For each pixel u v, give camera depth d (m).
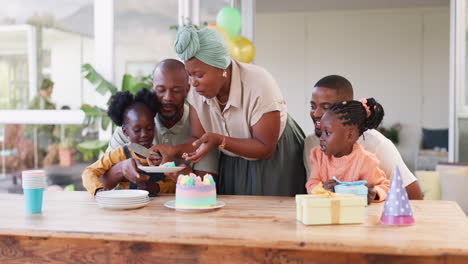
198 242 1.14
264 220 1.33
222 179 2.08
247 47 3.47
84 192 1.88
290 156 2.04
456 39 3.90
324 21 7.61
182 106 1.98
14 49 3.95
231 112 1.89
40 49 3.90
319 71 7.67
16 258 1.26
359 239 1.12
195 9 3.79
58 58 3.87
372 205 1.54
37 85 3.91
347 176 1.63
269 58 7.81
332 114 1.55
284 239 1.12
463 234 1.17
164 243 1.18
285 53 7.76
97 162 1.84
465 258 1.04
